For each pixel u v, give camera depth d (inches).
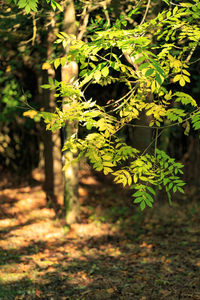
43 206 391.9
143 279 232.4
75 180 330.3
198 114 139.4
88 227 328.8
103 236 312.5
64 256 269.6
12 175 479.2
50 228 328.2
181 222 350.9
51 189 403.5
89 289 219.1
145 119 195.5
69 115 141.4
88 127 135.1
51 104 352.5
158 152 144.6
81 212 376.5
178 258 265.7
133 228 336.2
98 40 132.8
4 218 357.1
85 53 134.3
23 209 382.6
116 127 155.4
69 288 220.4
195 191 434.0
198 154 458.3
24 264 251.4
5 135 480.1
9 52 348.8
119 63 129.2
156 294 213.9
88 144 140.3
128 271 244.2
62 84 142.9
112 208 391.5
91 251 280.4
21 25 299.1
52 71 334.0
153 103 150.1
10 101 366.6
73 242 299.0
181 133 456.1
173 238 310.8
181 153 466.0
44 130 389.4
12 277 230.7
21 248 282.5
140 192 129.3
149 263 258.1
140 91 154.4
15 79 402.3
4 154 485.7
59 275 236.5
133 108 153.5
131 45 124.7
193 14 143.9
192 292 215.2
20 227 333.4
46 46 330.6
